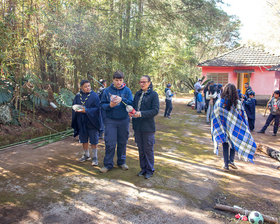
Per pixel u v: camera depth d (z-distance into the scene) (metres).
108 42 9.24
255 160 5.09
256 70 16.00
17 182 3.77
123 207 3.09
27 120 7.06
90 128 4.50
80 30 7.81
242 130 4.30
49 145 5.86
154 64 13.48
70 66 7.29
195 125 8.82
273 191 3.64
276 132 7.43
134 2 10.77
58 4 7.03
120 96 4.15
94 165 4.54
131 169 4.39
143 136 3.96
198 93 11.85
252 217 2.81
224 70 16.88
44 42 7.61
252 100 7.98
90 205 3.12
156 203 3.20
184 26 14.38
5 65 6.26
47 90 8.05
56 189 3.55
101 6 9.06
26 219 2.80
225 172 4.38
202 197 3.41
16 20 6.32
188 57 23.91
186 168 4.51
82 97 4.52
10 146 5.65
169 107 10.42
